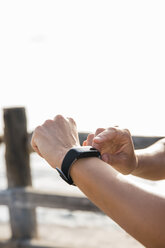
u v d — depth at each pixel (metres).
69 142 0.77
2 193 3.40
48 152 0.76
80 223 5.51
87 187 0.66
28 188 3.37
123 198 0.61
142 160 0.94
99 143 0.83
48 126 0.80
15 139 3.36
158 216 0.58
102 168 0.66
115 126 0.90
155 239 0.58
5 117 3.35
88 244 3.93
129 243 3.87
